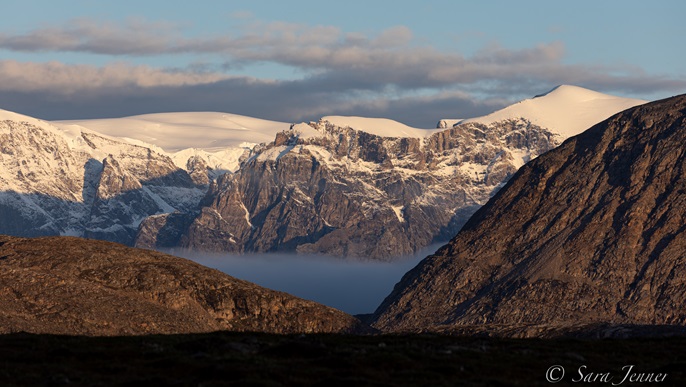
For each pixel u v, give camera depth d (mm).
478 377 178375
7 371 175250
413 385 170250
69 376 172125
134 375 173625
